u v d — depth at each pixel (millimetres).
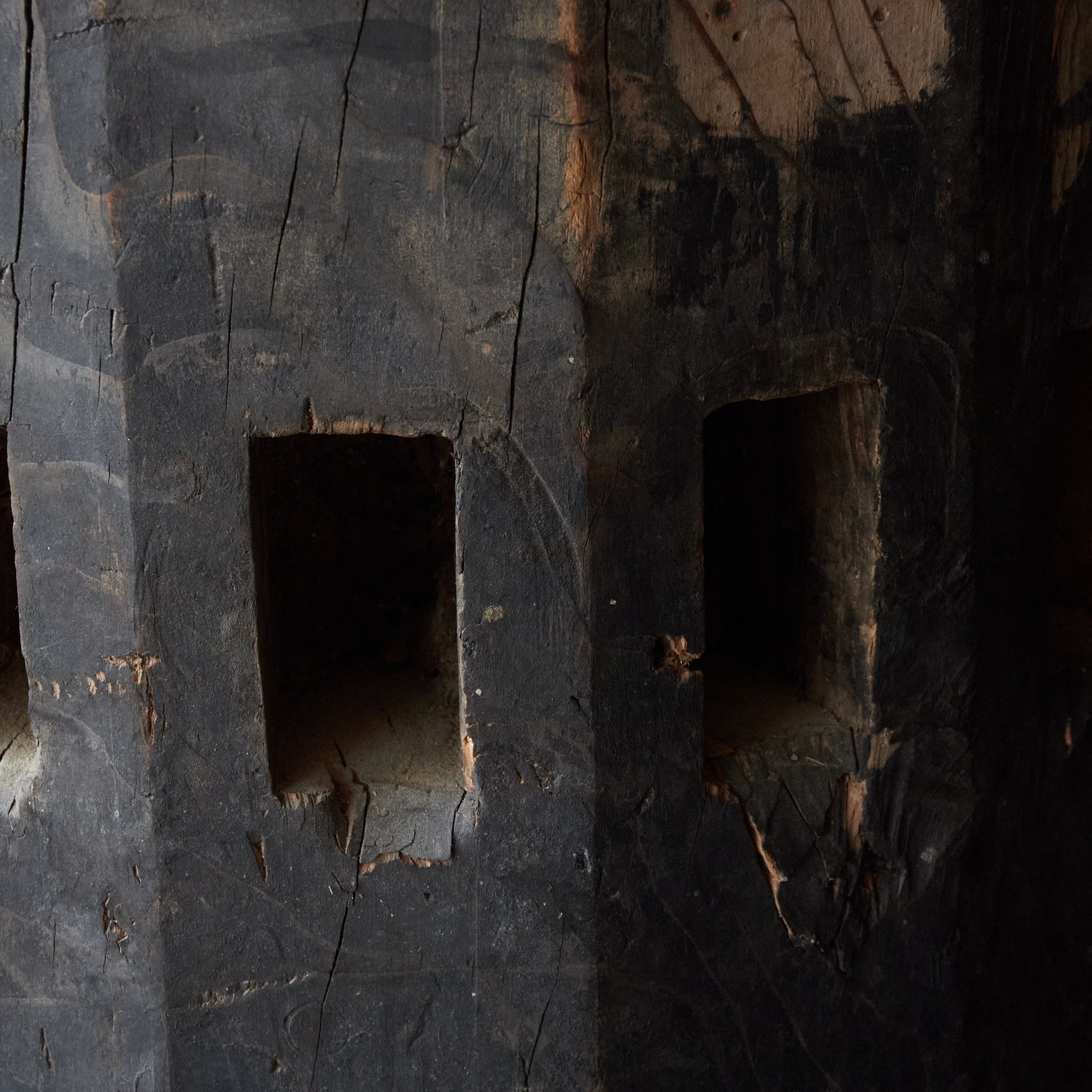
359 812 2309
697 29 2021
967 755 2508
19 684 2748
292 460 2988
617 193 2043
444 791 2334
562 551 2176
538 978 2344
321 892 2289
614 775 2279
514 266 2057
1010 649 2520
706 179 2084
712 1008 2436
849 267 2205
